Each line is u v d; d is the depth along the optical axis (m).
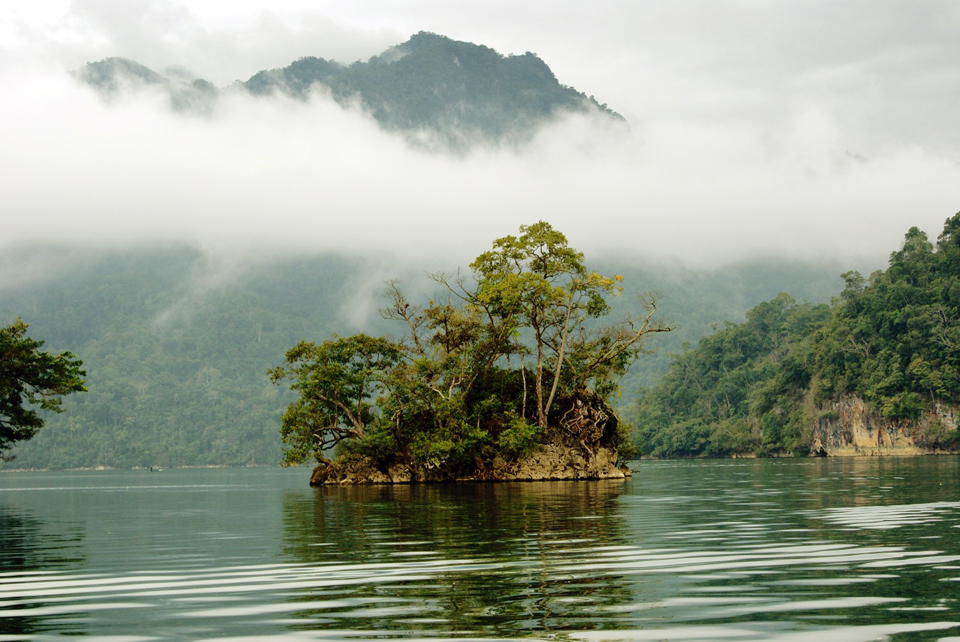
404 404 72.38
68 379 65.75
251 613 13.88
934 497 38.50
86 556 22.02
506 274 75.00
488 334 75.81
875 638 11.58
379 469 73.12
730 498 41.75
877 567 17.47
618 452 82.81
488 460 73.06
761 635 11.81
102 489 83.69
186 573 18.47
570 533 25.08
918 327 169.38
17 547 24.50
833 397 179.62
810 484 55.16
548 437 74.50
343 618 13.34
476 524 29.02
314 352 76.94
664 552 20.27
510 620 12.96
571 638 11.82
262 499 52.75
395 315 79.25
